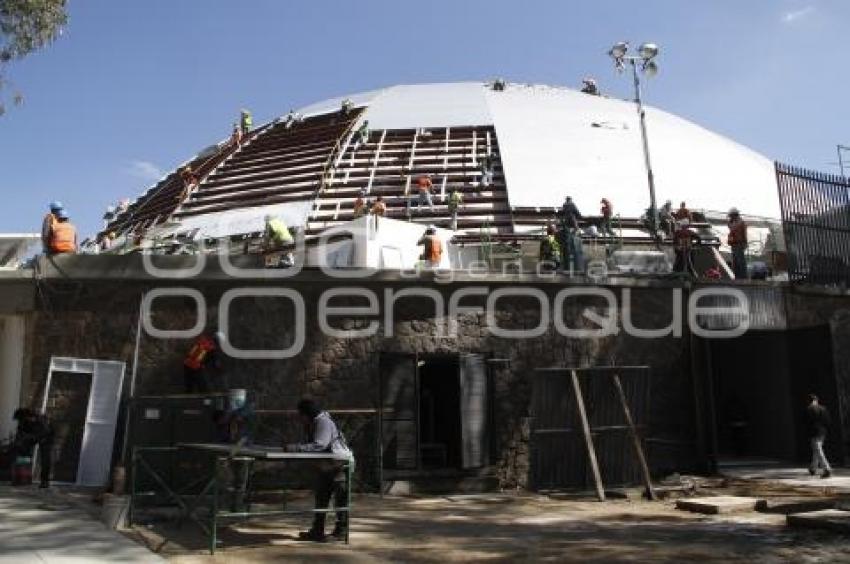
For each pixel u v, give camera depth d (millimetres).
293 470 12461
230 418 11688
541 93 35469
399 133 29734
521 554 7812
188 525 9141
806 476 14352
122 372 12383
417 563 7379
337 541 8398
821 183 17734
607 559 7555
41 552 7250
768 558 7473
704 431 14758
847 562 7227
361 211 23312
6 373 13078
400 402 13219
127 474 11648
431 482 12969
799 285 16344
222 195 28016
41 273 12461
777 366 17062
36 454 11883
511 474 13352
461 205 24969
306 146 29500
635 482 12828
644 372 13320
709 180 28422
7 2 13109
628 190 26391
